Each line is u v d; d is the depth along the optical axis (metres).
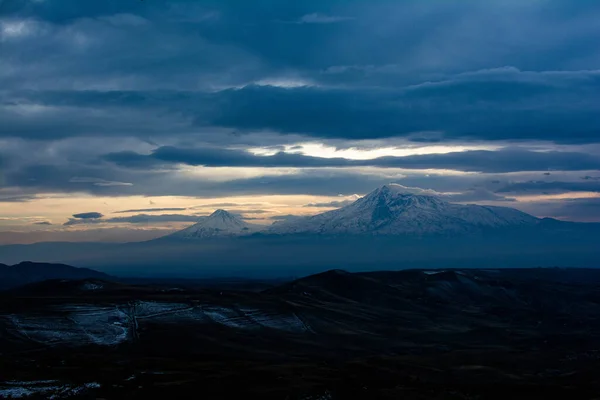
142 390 129.75
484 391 141.88
